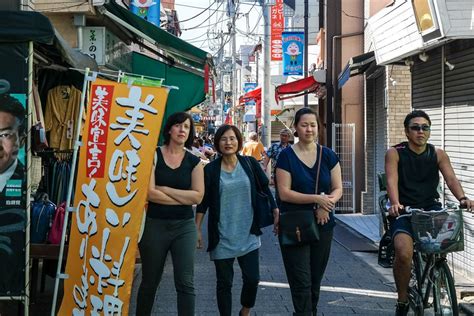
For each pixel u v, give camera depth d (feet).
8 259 15.94
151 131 15.79
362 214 46.32
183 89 38.29
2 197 15.96
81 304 15.49
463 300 21.01
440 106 27.22
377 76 44.29
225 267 17.07
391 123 38.83
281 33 76.18
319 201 15.62
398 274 16.22
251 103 115.24
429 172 16.93
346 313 19.86
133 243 15.34
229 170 17.31
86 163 15.78
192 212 16.40
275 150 44.42
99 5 29.27
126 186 15.56
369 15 45.19
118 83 16.06
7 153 15.93
